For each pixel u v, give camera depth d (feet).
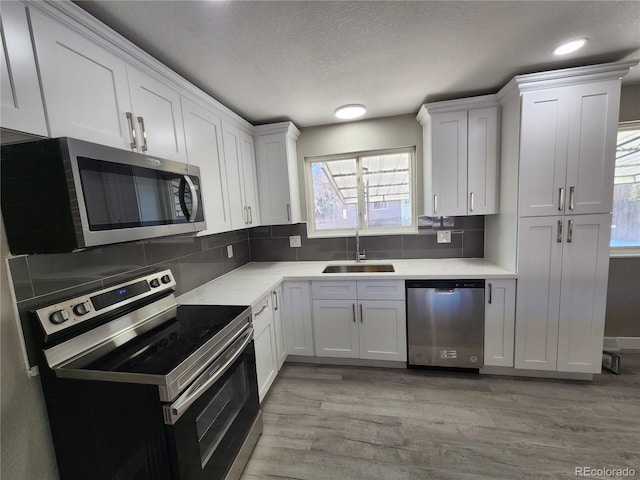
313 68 5.65
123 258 4.99
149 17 3.96
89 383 3.39
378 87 6.70
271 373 6.95
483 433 5.51
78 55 3.49
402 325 7.56
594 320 6.53
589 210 6.24
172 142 5.18
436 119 7.50
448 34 4.76
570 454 4.97
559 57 5.64
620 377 6.98
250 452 5.19
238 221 7.57
